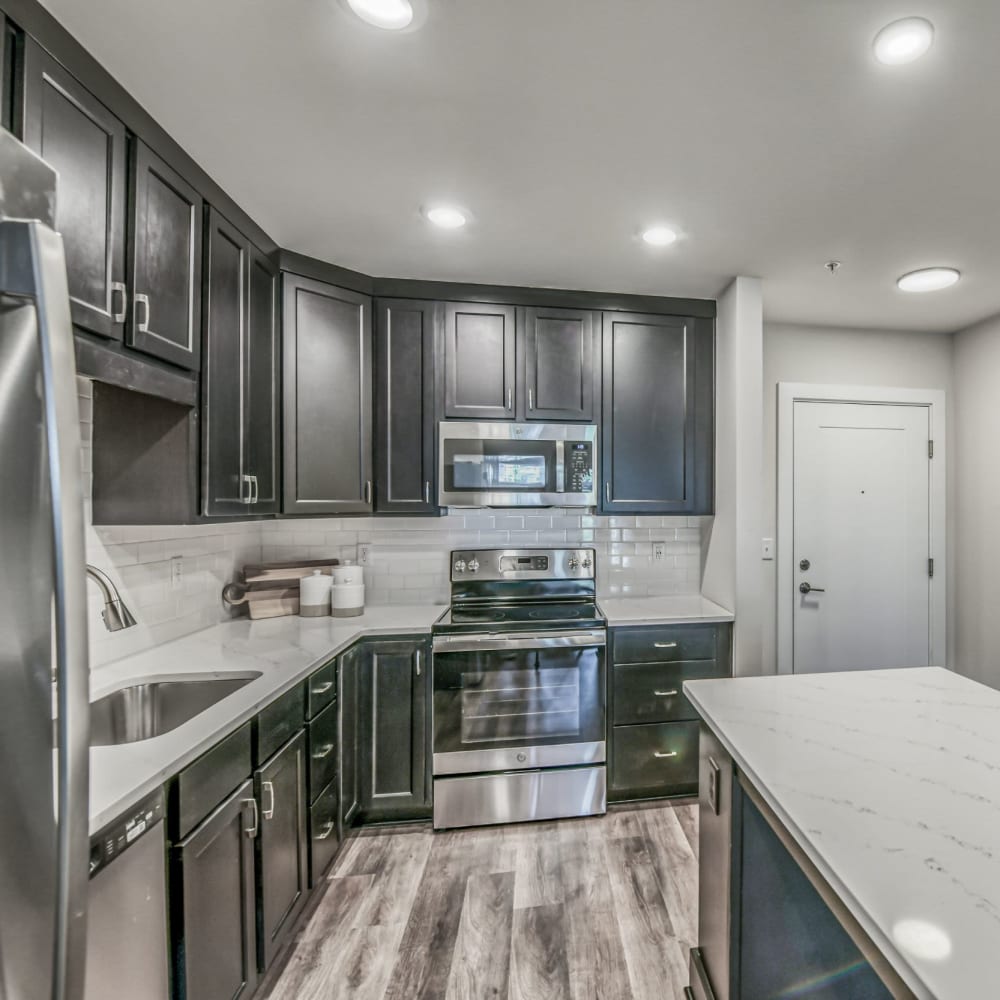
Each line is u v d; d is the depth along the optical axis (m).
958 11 0.97
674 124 1.30
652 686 2.21
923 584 2.89
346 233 1.88
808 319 2.73
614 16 1.00
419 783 2.08
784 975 0.89
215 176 1.55
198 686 1.52
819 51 1.07
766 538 2.82
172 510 1.50
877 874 0.65
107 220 1.17
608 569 2.66
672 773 2.22
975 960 0.53
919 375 2.93
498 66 1.12
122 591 1.61
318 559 2.45
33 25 0.99
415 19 1.01
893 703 1.21
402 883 1.78
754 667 2.24
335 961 1.48
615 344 2.38
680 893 1.73
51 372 0.49
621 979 1.41
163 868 0.99
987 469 2.74
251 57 1.11
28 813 0.50
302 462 2.04
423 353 2.28
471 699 2.08
